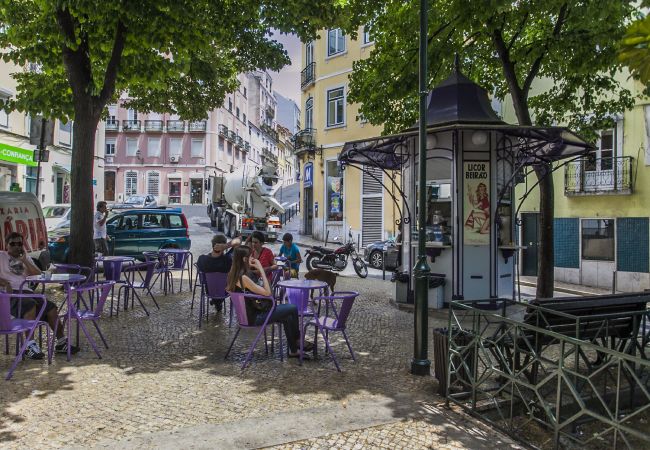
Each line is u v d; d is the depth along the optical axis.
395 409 4.43
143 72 10.06
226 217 25.45
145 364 5.62
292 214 40.81
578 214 16.09
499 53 10.26
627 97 11.80
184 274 13.74
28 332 5.77
